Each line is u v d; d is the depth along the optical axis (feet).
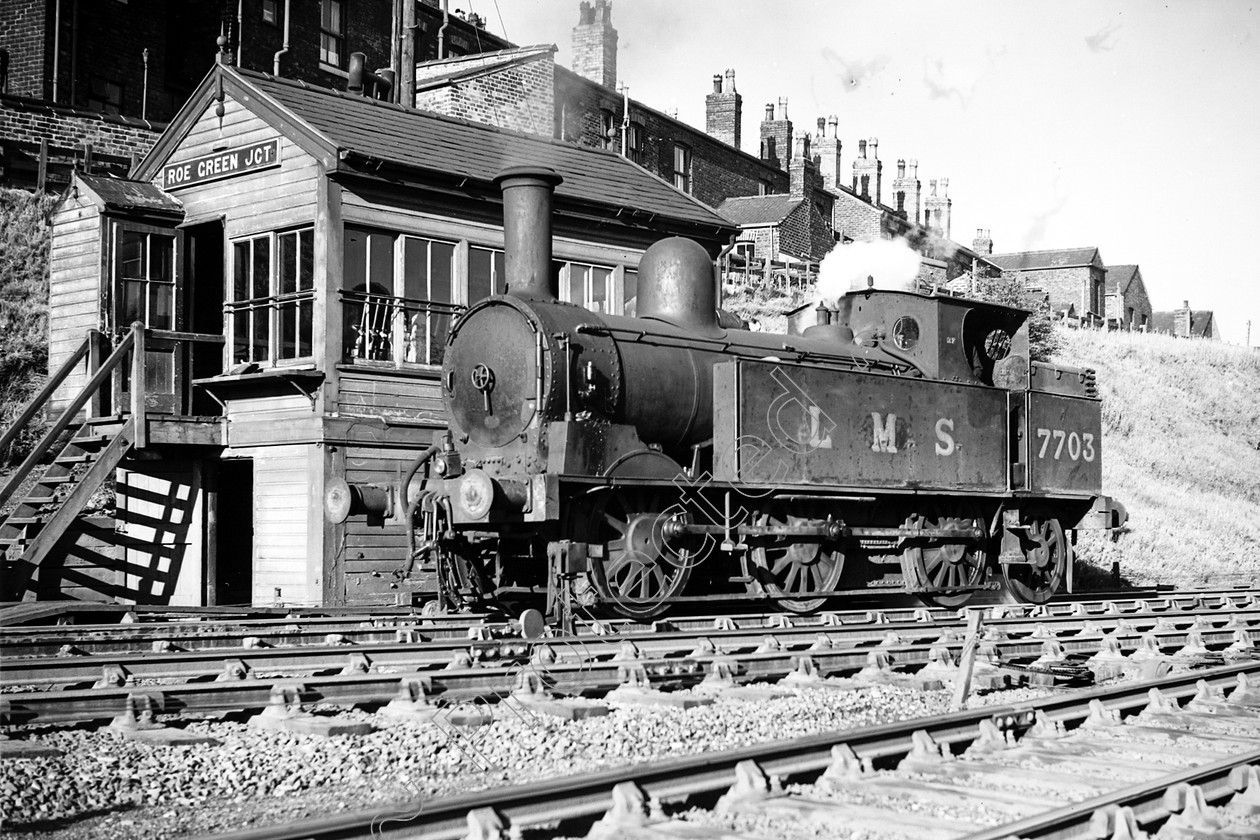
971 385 53.52
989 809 19.04
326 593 51.88
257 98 55.83
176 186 60.34
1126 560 87.30
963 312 54.39
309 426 52.49
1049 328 131.95
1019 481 55.52
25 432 65.72
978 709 24.73
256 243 56.65
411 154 56.34
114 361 52.80
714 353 46.32
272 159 55.57
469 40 110.22
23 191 77.00
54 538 50.24
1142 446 124.26
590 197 61.87
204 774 20.72
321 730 23.52
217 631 37.37
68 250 59.82
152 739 22.70
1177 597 56.70
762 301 113.29
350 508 42.16
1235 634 42.83
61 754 21.39
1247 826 18.62
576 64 108.99
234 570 63.21
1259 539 105.40
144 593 58.23
